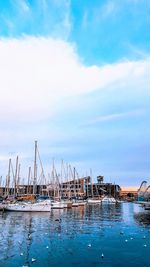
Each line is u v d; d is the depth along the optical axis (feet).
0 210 268.41
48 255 106.11
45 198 355.15
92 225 185.26
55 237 139.74
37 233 150.41
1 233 148.66
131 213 294.25
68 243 126.52
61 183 429.79
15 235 143.23
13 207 266.16
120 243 128.06
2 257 102.06
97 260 101.04
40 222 195.11
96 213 285.84
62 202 339.36
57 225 181.98
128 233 154.20
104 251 113.19
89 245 121.80
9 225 178.19
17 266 92.07
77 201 416.46
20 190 404.57
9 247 116.88
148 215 271.28
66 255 106.52
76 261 99.45
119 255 107.65
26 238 135.85
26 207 266.16
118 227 177.06
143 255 107.86
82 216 245.86
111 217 243.40
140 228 173.27
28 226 175.11
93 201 526.16
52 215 245.65
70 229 165.99
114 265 95.45
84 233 152.46
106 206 451.12
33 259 99.91
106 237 141.69
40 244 123.54
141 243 128.57
